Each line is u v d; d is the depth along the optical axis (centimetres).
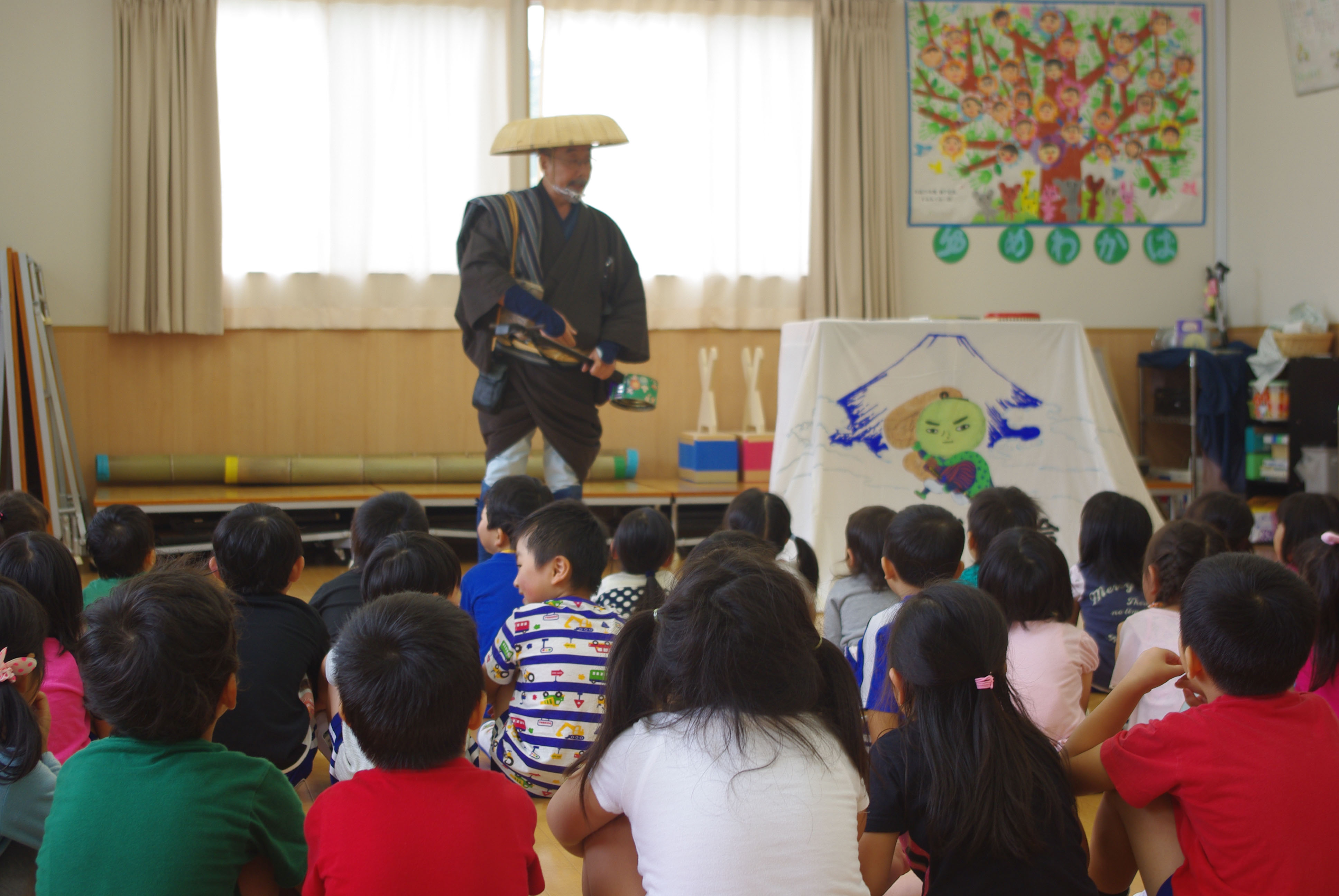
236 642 130
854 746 122
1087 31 611
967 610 124
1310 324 561
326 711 217
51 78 506
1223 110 627
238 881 125
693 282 572
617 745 120
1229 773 124
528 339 333
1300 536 253
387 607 123
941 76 599
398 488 512
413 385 548
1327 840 121
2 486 470
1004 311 614
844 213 577
